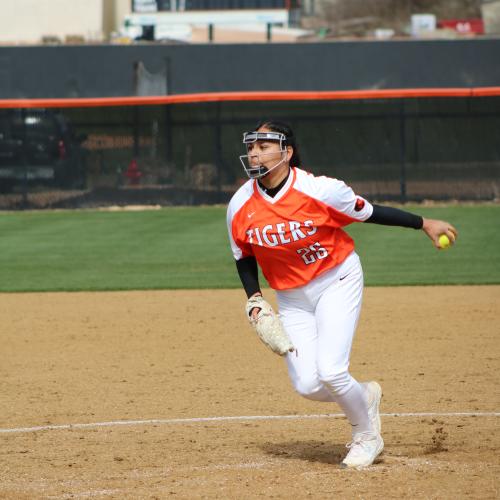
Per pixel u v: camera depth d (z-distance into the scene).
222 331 39.50
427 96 90.44
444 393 28.28
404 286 50.50
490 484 18.36
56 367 33.03
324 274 19.84
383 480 18.72
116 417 26.08
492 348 35.12
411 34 143.12
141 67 100.31
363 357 33.81
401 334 38.03
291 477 19.19
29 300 48.06
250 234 19.67
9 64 100.81
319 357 19.81
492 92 90.00
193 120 92.00
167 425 25.06
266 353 35.00
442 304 44.91
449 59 98.25
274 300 46.56
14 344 37.25
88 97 100.69
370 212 19.66
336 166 92.56
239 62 99.94
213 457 21.64
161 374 31.69
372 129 91.69
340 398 19.98
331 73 99.25
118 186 92.56
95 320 42.31
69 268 58.50
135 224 79.62
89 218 84.69
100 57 100.44
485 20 153.88
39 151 92.00
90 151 92.38
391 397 27.86
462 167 91.19
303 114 92.25
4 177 92.31
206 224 78.50
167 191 92.50
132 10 140.00
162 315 43.38
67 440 23.61
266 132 19.09
